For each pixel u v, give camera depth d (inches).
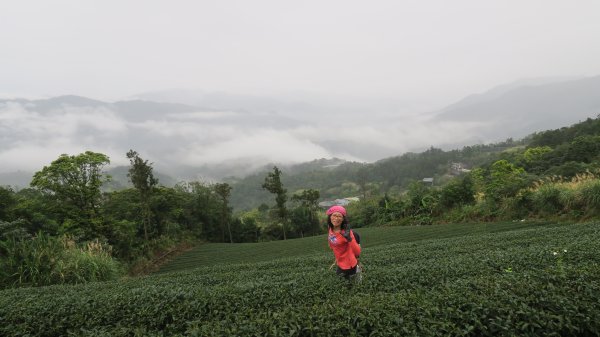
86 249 800.9
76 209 1192.2
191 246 1685.5
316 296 271.9
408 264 413.1
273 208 2792.8
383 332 190.1
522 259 344.8
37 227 1031.0
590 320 194.2
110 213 1584.6
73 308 295.3
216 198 2778.1
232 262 1091.3
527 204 1114.7
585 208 931.3
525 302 209.5
